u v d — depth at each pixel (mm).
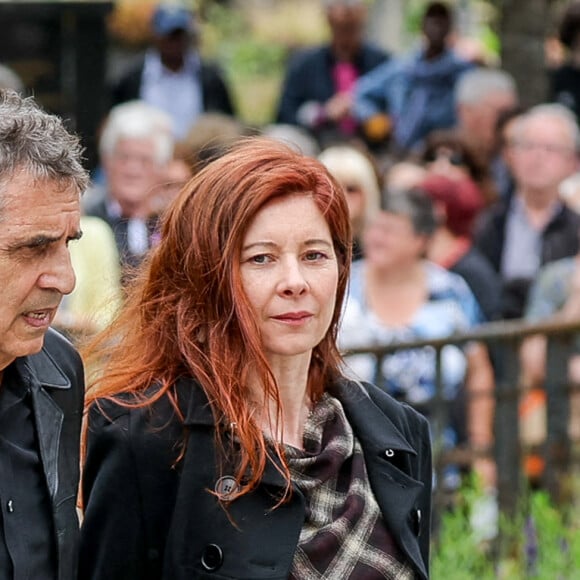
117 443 6648
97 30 18328
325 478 6703
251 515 6547
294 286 6531
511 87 18594
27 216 5727
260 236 6555
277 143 6824
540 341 13555
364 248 13445
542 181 15594
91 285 11875
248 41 39125
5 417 6215
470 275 13930
